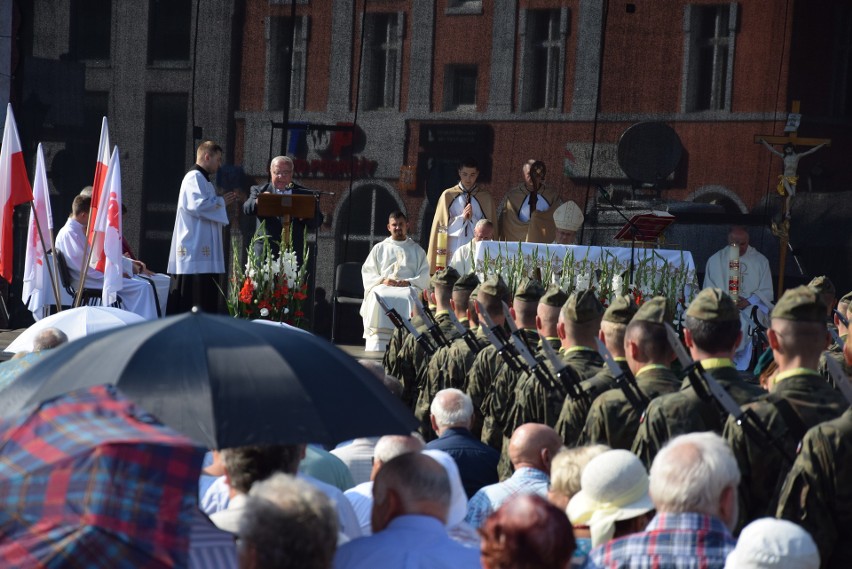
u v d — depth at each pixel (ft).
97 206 91.30
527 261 87.25
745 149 136.77
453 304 67.46
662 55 136.15
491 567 20.67
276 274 89.20
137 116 134.92
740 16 136.36
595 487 28.73
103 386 24.49
